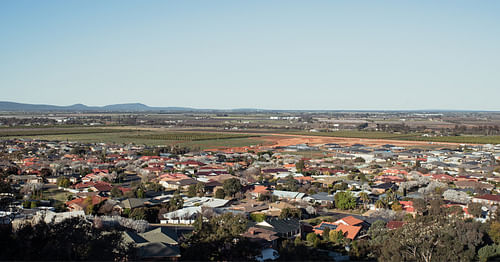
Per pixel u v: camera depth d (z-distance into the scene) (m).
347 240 90.88
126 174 181.75
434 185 151.00
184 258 67.69
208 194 143.88
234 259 64.50
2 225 68.25
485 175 182.62
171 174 171.25
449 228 78.62
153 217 110.31
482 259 74.94
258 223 97.25
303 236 97.50
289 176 166.75
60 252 54.81
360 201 134.50
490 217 97.31
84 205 115.19
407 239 72.00
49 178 162.75
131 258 64.12
